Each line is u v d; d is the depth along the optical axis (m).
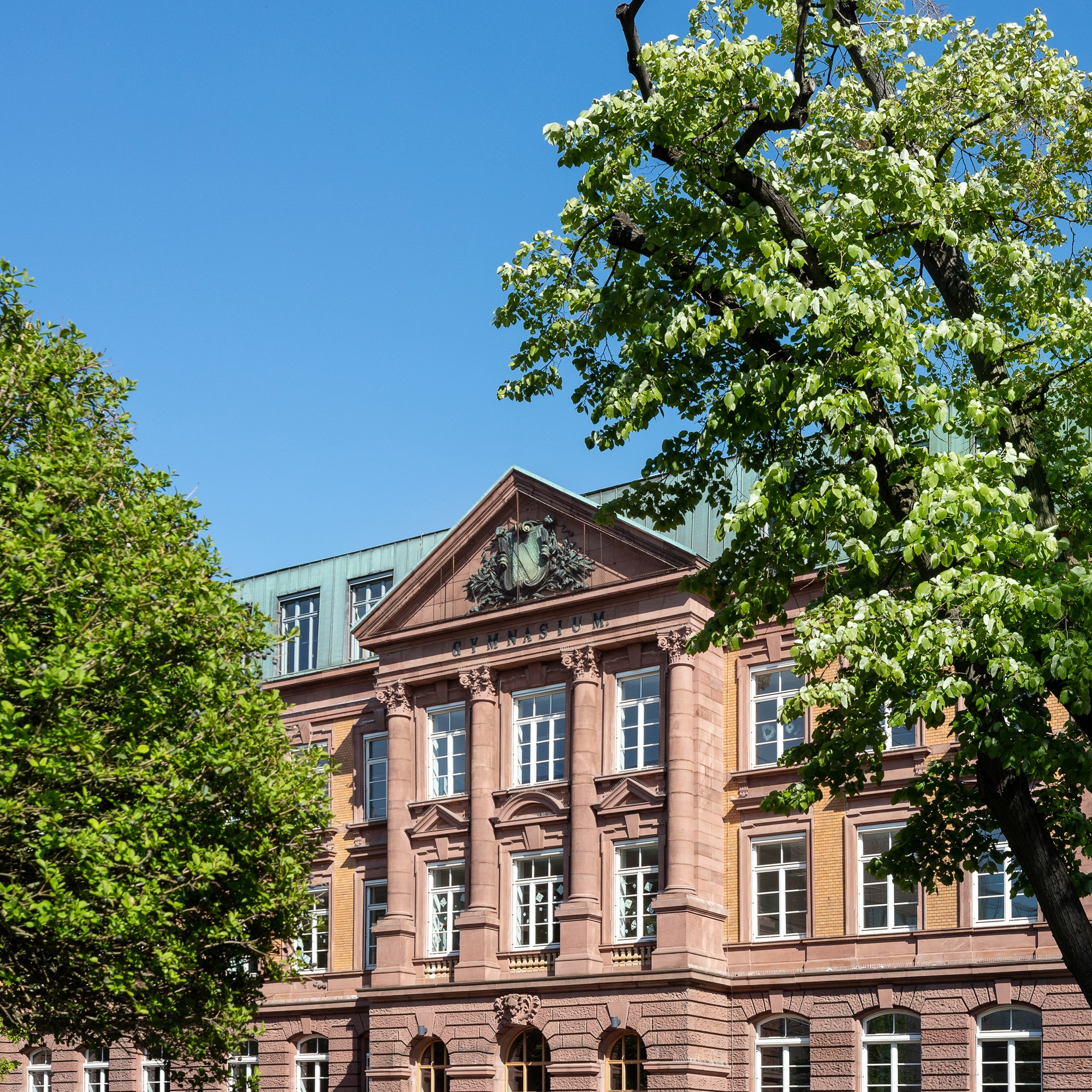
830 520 18.42
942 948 34.53
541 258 20.64
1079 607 16.36
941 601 15.96
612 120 18.03
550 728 40.88
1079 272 19.92
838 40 20.00
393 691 43.69
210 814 26.56
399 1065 40.50
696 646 19.34
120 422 27.22
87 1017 27.47
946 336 17.22
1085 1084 31.66
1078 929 16.50
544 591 41.16
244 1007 29.12
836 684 17.77
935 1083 33.69
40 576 22.83
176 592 25.52
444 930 41.62
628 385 18.45
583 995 37.50
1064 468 19.25
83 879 23.12
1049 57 20.23
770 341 18.59
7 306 26.53
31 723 23.02
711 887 37.62
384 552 50.12
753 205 17.89
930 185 17.81
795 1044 36.16
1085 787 17.44
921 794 20.66
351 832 45.75
